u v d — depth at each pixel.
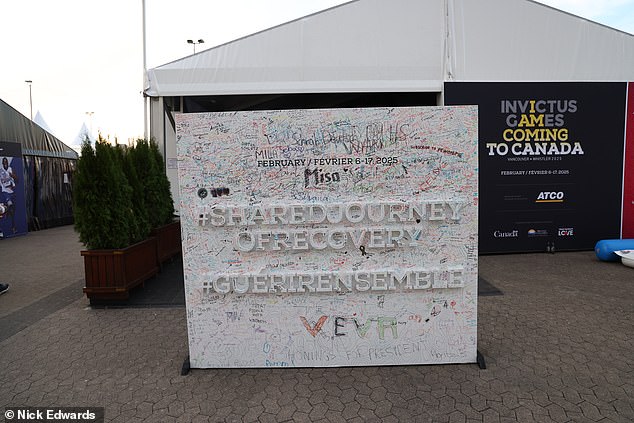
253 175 3.56
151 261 6.60
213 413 3.10
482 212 8.52
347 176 3.55
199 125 3.53
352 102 10.36
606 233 8.74
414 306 3.66
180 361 3.96
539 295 5.73
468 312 3.68
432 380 3.48
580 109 8.52
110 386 3.52
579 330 4.50
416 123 3.53
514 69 8.44
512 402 3.16
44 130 16.91
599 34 8.56
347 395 3.28
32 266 8.70
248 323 3.69
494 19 8.37
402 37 8.32
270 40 8.30
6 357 4.12
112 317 5.23
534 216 8.60
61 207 17.25
